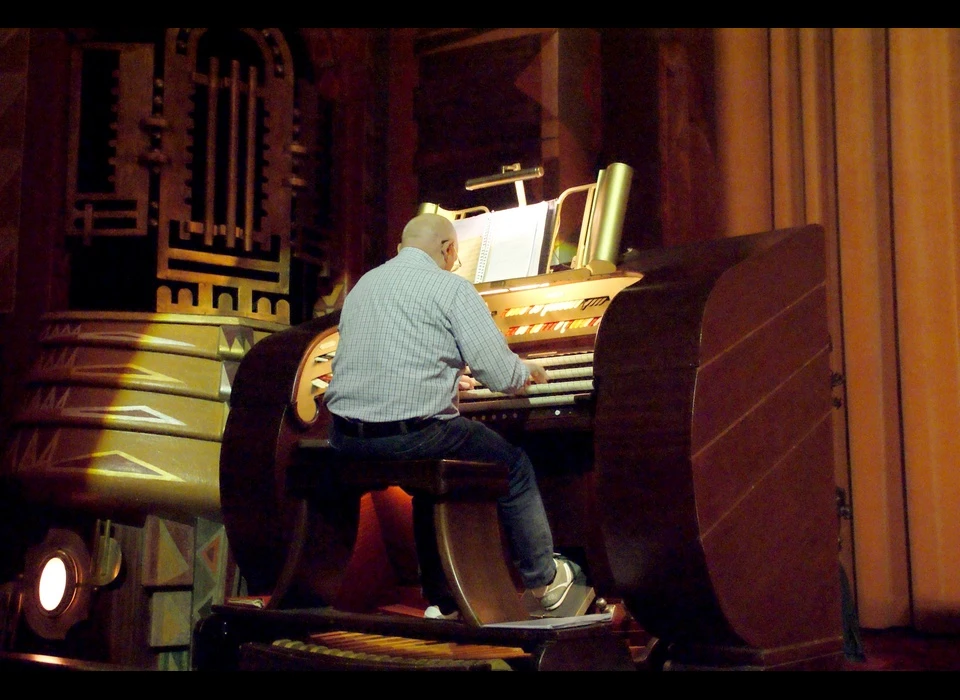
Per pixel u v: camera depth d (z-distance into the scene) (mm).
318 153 4484
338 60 4602
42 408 3467
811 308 2689
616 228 2980
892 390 3949
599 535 2795
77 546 3393
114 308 4207
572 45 4637
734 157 4465
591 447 2865
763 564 2391
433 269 2602
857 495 3918
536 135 4523
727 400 2346
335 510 2818
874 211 4020
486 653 2396
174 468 3396
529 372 2561
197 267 4242
